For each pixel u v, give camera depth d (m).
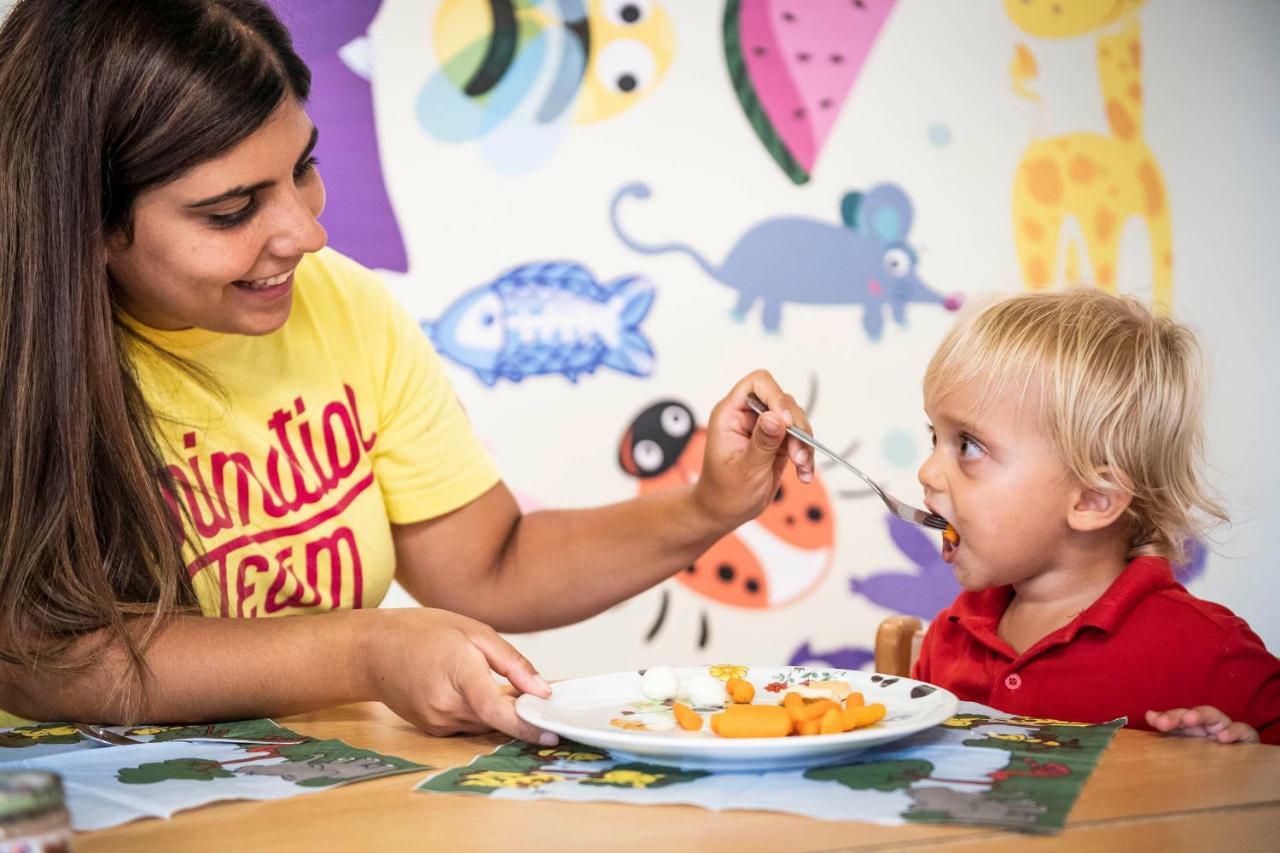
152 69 0.90
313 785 0.77
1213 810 0.67
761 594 2.83
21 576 0.97
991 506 1.21
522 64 2.70
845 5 2.89
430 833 0.66
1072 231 3.06
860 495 2.90
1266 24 3.20
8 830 0.48
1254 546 3.17
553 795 0.72
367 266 2.61
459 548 1.32
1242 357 3.18
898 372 2.94
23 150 0.94
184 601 1.05
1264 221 3.21
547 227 2.72
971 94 2.98
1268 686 1.10
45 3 0.94
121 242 0.97
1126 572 1.19
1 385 0.96
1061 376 1.18
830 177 2.89
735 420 1.16
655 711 0.91
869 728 0.81
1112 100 3.08
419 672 0.89
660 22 2.78
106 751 0.88
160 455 1.07
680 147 2.79
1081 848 0.61
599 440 2.76
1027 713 1.19
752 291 2.85
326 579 1.21
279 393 1.20
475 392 2.69
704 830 0.65
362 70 2.59
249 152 0.93
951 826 0.64
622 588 1.29
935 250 2.96
